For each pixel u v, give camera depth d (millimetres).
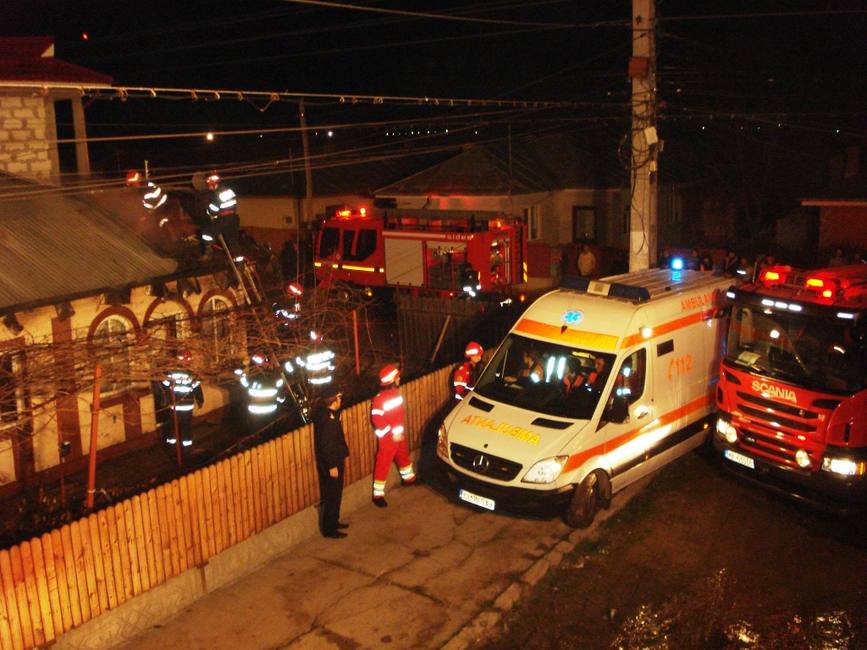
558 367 9836
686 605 7871
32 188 12344
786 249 25969
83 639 6832
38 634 6516
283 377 11180
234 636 7207
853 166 24547
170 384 10828
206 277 12602
